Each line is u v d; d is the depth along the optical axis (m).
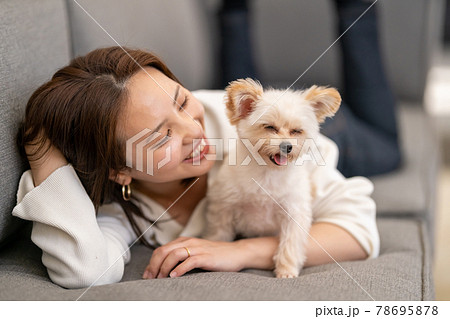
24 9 1.13
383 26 2.11
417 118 2.03
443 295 1.67
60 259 0.91
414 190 1.48
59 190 0.93
